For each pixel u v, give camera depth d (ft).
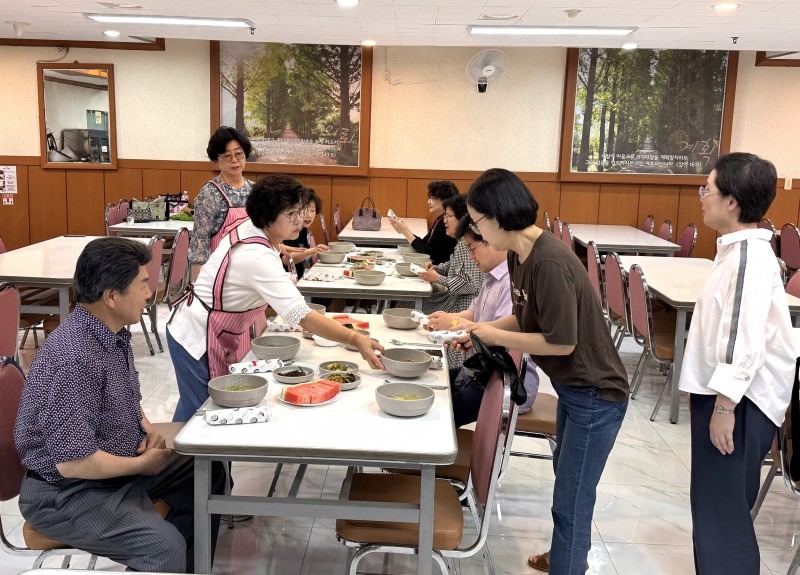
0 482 6.35
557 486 7.03
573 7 17.60
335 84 25.81
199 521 6.17
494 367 7.06
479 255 9.21
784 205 26.27
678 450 12.26
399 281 13.37
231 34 23.04
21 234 27.30
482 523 6.52
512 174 6.64
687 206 26.23
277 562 8.41
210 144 11.55
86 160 26.76
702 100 25.44
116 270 5.91
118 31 23.18
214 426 6.19
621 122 25.66
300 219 8.00
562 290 6.37
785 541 9.30
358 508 6.16
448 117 26.35
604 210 26.48
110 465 5.95
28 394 5.90
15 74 26.27
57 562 8.25
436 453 5.75
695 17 18.44
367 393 7.16
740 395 6.57
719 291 6.88
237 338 8.38
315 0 17.42
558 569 6.97
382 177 26.68
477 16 18.98
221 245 8.12
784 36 20.98
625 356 18.43
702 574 7.14
